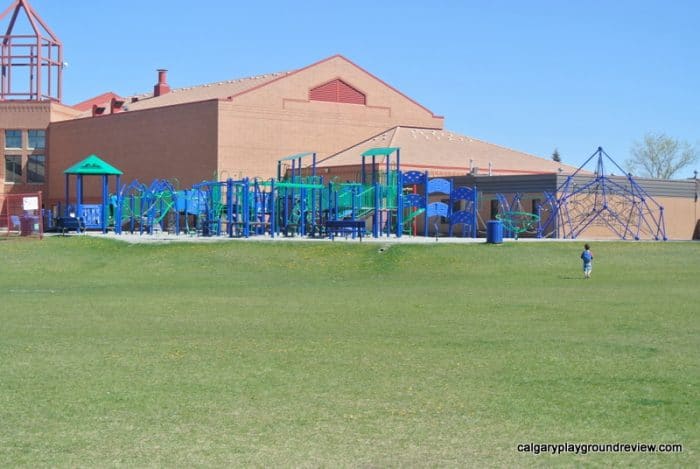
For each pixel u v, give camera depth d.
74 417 13.48
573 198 59.50
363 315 24.95
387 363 17.48
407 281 37.09
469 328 22.23
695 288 33.12
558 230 58.34
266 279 38.50
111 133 85.69
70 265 43.78
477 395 14.80
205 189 69.69
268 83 77.94
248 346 19.50
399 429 12.87
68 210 65.38
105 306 27.50
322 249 45.59
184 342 20.09
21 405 14.19
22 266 43.34
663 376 16.16
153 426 13.03
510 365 17.22
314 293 31.75
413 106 86.25
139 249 47.44
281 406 14.12
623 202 61.75
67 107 94.38
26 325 23.06
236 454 11.76
